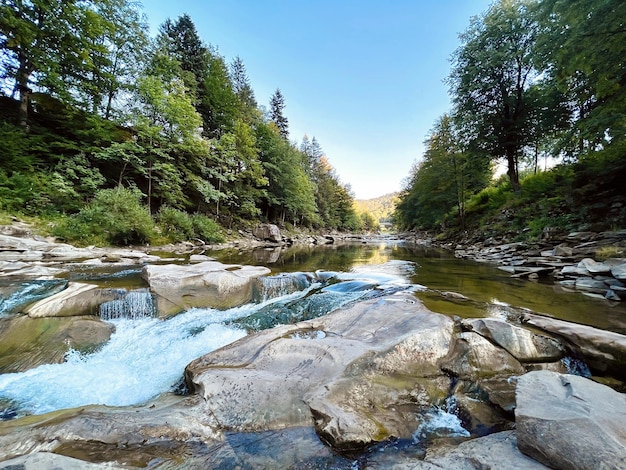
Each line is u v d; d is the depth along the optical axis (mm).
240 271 7543
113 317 5238
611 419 1729
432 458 1941
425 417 2586
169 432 2170
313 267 10562
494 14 16828
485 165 20141
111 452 1945
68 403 3100
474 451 1892
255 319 5434
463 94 18484
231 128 26484
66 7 13180
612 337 3197
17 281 6273
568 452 1585
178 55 24281
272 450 2119
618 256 6906
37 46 13211
